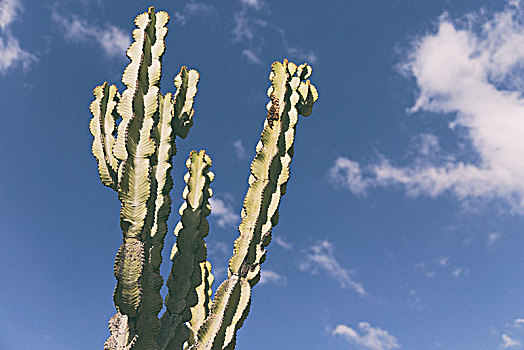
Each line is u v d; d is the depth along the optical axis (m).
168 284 4.60
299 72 5.15
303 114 5.03
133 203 4.14
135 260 3.98
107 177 4.64
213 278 5.11
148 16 4.75
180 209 5.13
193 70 5.33
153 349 4.02
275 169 4.55
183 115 5.07
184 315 4.47
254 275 4.23
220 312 4.12
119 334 3.99
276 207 4.43
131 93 4.46
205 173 5.09
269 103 4.79
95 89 5.02
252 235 4.32
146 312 4.04
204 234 4.77
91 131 4.83
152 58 4.66
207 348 4.04
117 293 3.91
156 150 4.67
